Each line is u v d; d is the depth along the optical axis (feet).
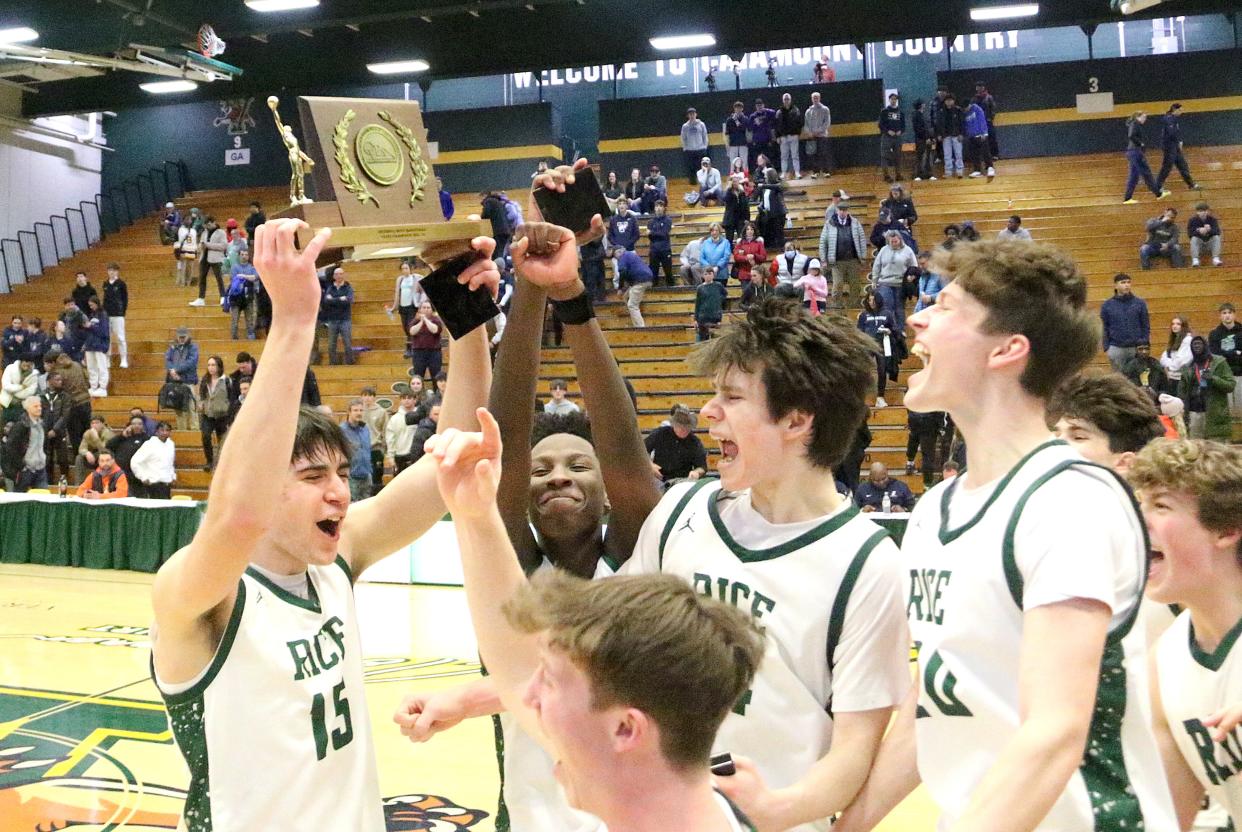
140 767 14.56
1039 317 4.94
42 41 44.32
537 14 50.24
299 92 54.90
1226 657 6.30
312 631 6.11
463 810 13.01
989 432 5.06
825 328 5.76
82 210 68.49
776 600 5.70
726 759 4.71
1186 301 43.65
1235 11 48.01
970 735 4.78
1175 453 6.36
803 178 56.90
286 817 5.72
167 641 5.63
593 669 3.38
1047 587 4.42
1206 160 57.41
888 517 25.77
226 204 67.67
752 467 5.77
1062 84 61.00
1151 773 4.72
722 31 49.06
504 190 66.49
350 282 52.60
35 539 32.86
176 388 42.93
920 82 67.36
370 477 34.60
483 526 4.81
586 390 6.24
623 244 46.65
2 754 15.05
